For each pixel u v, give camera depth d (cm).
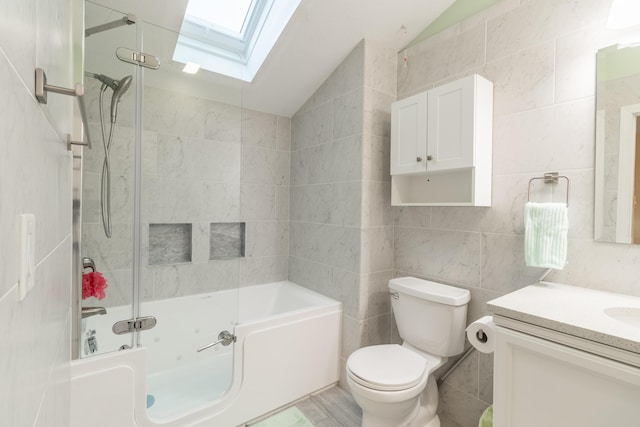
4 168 34
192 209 207
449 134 156
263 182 258
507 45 154
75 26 93
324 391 201
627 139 120
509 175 152
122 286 175
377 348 165
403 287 173
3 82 33
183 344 192
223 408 161
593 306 104
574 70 133
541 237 132
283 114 265
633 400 78
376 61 199
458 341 157
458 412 173
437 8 179
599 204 126
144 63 178
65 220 93
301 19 177
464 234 172
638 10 114
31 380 48
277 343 180
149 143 187
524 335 98
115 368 130
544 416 94
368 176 198
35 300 50
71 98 99
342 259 211
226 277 218
